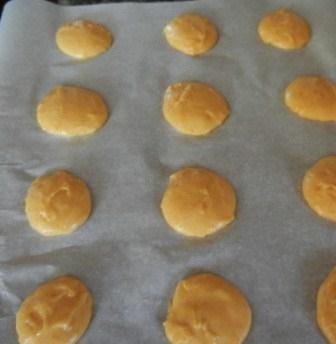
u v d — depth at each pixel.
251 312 0.18
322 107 0.24
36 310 0.19
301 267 0.19
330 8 0.30
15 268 0.20
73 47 0.28
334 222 0.21
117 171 0.23
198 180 0.22
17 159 0.24
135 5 0.31
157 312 0.19
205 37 0.28
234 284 0.19
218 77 0.27
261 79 0.27
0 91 0.26
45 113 0.25
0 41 0.29
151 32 0.29
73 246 0.21
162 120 0.25
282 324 0.18
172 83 0.27
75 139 0.24
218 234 0.21
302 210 0.21
